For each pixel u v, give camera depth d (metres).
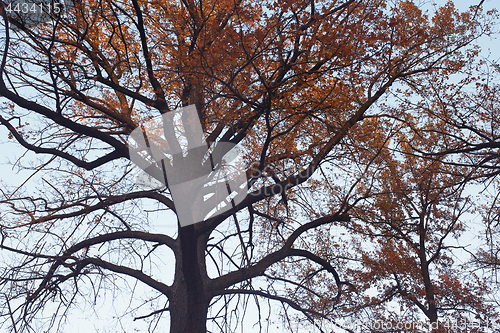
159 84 8.98
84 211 9.68
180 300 8.91
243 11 6.70
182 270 8.59
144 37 8.08
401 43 8.00
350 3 7.66
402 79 10.79
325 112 8.65
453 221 10.73
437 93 10.80
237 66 7.08
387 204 10.86
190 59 7.57
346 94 8.54
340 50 6.86
